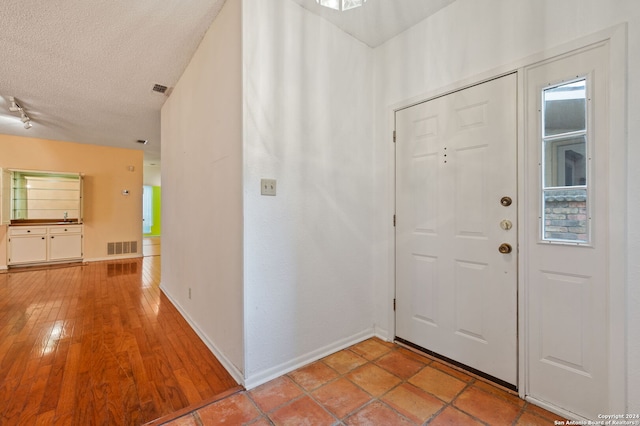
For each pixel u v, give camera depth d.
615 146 1.39
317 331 2.18
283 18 1.98
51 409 1.59
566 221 1.57
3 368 2.01
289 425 1.49
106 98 3.63
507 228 1.78
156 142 5.85
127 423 1.50
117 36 2.39
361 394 1.74
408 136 2.32
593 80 1.47
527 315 1.70
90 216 6.02
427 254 2.20
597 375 1.46
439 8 2.09
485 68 1.87
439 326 2.13
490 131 1.86
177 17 2.19
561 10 1.57
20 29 2.29
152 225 11.16
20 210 5.49
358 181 2.46
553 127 1.61
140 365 2.06
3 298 3.58
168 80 3.17
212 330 2.28
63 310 3.16
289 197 2.02
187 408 1.61
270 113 1.92
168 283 3.67
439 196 2.12
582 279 1.51
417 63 2.25
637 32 1.34
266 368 1.90
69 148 5.80
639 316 1.34
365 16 2.17
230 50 1.96
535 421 1.52
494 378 1.84
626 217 1.37
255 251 1.85
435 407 1.62
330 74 2.25
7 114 4.12
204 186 2.45
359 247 2.47
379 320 2.54
